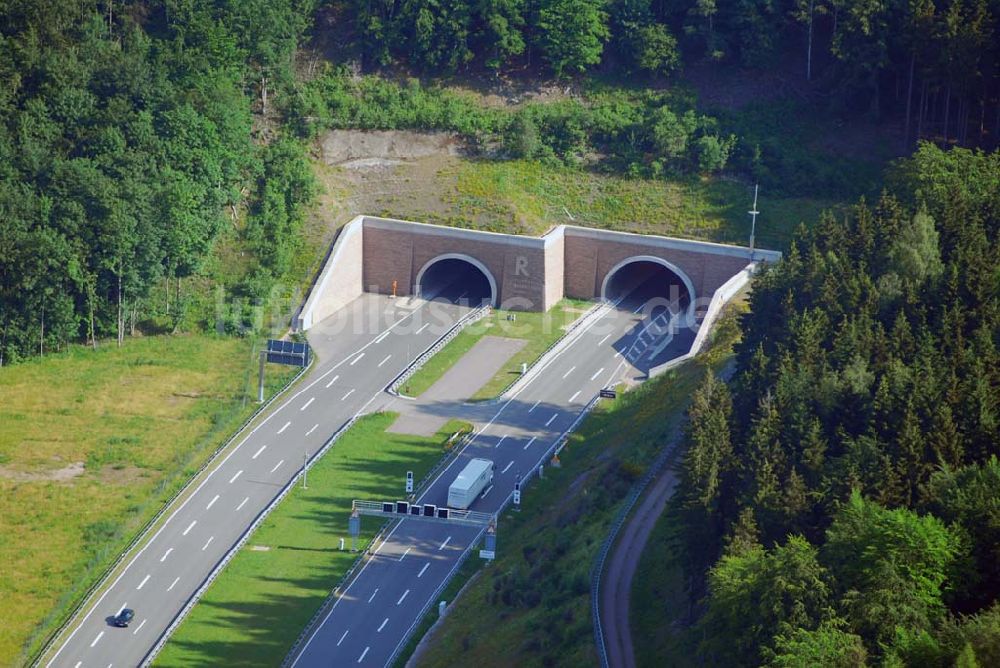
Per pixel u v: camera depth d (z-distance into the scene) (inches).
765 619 3944.4
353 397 6579.7
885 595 3836.1
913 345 5211.6
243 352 6904.5
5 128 7150.6
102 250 6845.5
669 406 6077.8
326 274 7278.5
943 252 5944.9
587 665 4456.2
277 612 5108.3
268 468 5999.0
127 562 5364.2
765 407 4798.2
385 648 4938.5
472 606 5083.7
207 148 7347.4
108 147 7170.3
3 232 6648.6
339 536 5556.1
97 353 6820.9
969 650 3462.1
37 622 5032.0
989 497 4185.5
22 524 5541.3
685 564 4616.1
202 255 7234.3
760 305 5910.4
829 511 4411.9
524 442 6240.2
